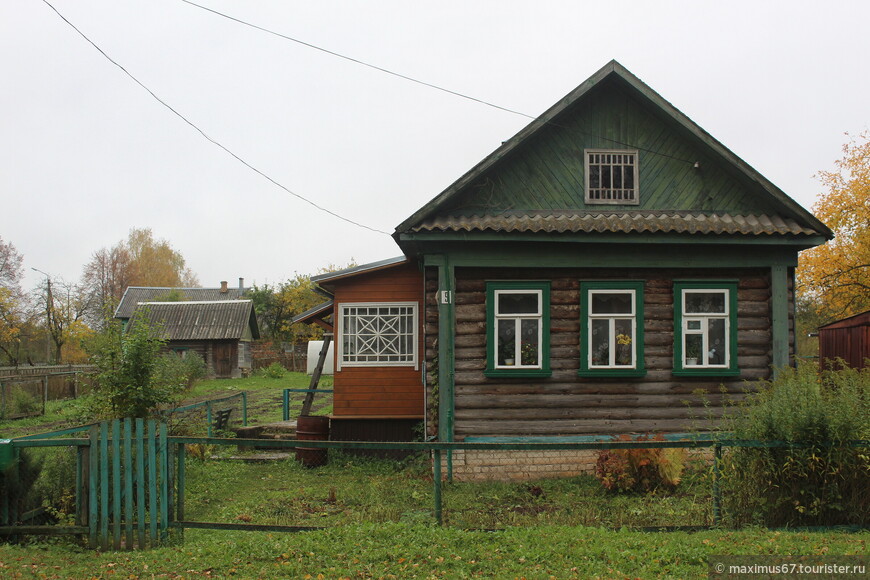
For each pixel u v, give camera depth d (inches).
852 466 316.5
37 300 2098.9
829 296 1283.2
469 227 498.3
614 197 554.9
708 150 543.2
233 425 766.5
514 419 519.5
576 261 522.0
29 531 336.2
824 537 297.0
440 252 521.3
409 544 298.2
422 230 501.7
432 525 325.4
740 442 323.3
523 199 549.0
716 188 558.6
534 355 524.4
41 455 382.3
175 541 335.0
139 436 334.6
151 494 332.5
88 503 339.3
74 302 2229.3
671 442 327.9
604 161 557.6
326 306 696.4
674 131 560.4
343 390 631.8
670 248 525.7
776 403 336.8
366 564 276.7
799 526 319.0
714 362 529.3
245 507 430.0
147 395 475.2
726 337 529.7
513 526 329.1
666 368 526.0
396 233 508.4
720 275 532.1
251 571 275.9
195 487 490.3
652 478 446.0
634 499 427.5
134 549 330.0
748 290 532.7
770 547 280.8
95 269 3034.0
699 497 416.5
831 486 318.7
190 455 580.4
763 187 526.3
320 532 320.2
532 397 520.7
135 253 3304.6
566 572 260.4
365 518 378.0
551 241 509.7
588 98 560.7
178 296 2356.1
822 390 344.2
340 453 612.4
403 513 385.7
